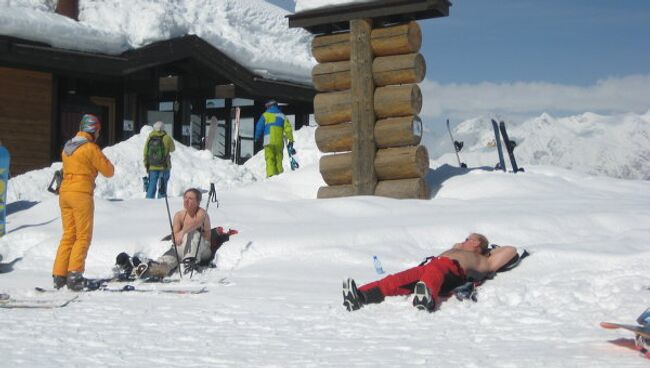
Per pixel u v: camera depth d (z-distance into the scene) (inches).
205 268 379.2
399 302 262.5
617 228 414.3
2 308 268.2
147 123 1047.0
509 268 323.6
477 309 249.6
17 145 879.7
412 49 526.3
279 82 1042.7
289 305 266.8
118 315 251.9
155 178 631.8
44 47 855.7
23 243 434.6
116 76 956.0
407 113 524.1
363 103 526.6
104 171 335.0
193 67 1019.9
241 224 425.7
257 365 177.3
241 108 1154.0
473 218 418.6
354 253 374.3
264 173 842.8
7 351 193.3
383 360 180.2
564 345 194.1
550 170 622.5
